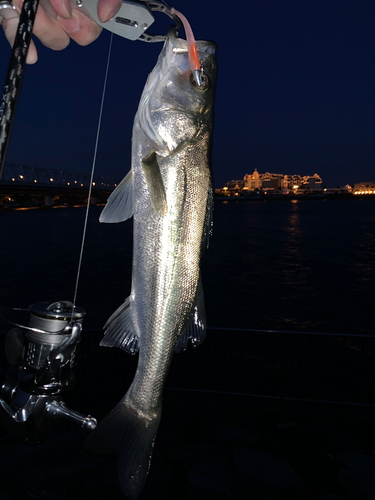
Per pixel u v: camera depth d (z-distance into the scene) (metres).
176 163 1.61
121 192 1.63
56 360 1.41
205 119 1.69
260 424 5.28
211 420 5.28
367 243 42.03
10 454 4.10
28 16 1.00
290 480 3.93
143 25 1.25
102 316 16.44
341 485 3.99
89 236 48.06
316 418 5.35
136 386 1.70
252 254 34.84
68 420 1.51
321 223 70.88
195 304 1.72
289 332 5.81
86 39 1.30
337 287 21.88
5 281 23.44
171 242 1.62
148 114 1.64
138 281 1.64
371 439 4.97
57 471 3.89
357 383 8.33
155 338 1.66
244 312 17.20
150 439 1.66
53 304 1.46
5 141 0.98
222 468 4.21
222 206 188.75
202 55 1.77
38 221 71.50
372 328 14.86
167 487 3.89
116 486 3.77
